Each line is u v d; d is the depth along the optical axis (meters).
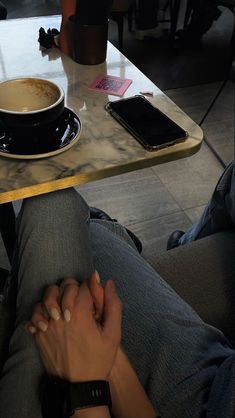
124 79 0.82
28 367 0.52
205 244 0.86
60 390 0.47
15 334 0.57
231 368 0.51
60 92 0.63
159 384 0.55
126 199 1.54
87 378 0.48
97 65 0.85
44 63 0.85
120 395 0.53
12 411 0.49
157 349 0.58
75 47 0.83
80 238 0.65
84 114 0.72
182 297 0.76
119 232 0.88
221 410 0.47
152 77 2.25
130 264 0.72
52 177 0.59
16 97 0.66
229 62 1.98
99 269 0.70
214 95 2.15
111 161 0.63
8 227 0.97
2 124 0.61
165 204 1.53
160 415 0.54
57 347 0.50
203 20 2.46
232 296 0.77
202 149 1.79
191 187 1.61
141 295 0.65
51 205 0.66
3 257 1.30
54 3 2.88
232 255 0.84
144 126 0.69
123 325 0.61
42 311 0.53
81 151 0.64
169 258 0.83
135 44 2.52
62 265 0.61
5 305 0.69
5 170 0.60
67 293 0.53
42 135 0.63
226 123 1.95
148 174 1.65
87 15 0.77
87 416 0.46
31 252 0.62
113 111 0.72
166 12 2.82
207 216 0.96
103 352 0.50
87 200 1.52
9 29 0.96
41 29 0.91
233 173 0.84
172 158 0.66
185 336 0.59
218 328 0.73
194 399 0.52
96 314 0.55
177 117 0.73
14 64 0.84
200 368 0.55
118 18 2.08
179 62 2.40
